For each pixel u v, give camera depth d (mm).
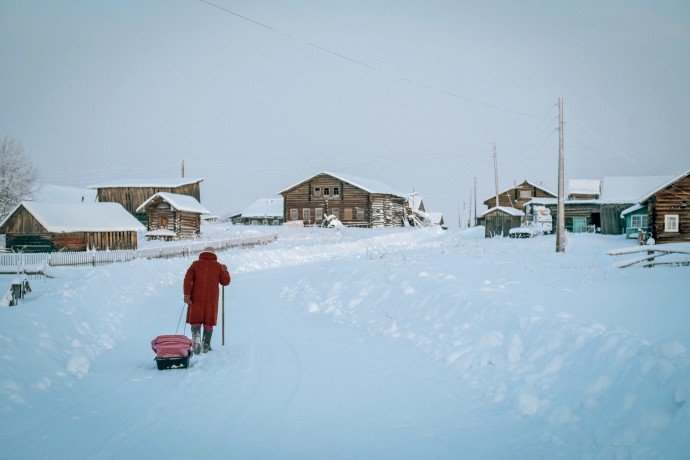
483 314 9250
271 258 35062
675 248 19125
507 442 5297
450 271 17531
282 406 6527
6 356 7227
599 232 57125
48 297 13047
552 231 56156
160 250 38312
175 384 7539
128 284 19906
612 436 4703
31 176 62344
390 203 76625
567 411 5496
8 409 6121
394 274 14805
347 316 13469
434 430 5680
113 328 11906
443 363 8375
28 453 5012
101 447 5203
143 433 5605
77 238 44844
